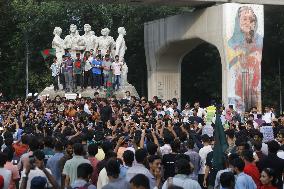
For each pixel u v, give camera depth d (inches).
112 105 1200.8
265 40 2041.1
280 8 1732.3
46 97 1406.3
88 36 1686.8
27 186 462.3
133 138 633.6
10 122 978.1
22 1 2119.8
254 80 1558.8
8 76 2139.5
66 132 718.5
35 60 2146.9
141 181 354.6
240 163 482.9
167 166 590.9
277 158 540.7
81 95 1577.3
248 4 1571.1
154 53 1886.1
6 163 508.1
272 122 1064.2
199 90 2241.6
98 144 599.2
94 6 2108.8
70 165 512.4
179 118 1085.8
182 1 1598.2
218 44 1576.0
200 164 645.3
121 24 2145.7
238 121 1123.9
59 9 2086.6
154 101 1342.3
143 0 1594.5
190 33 1695.4
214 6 1590.8
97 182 489.1
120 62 1635.1
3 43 2108.8
